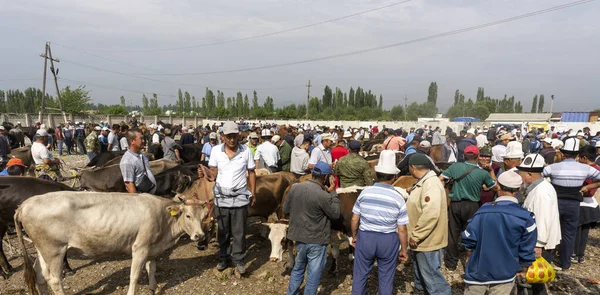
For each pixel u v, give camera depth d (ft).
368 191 12.67
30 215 12.85
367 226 12.48
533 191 13.16
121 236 13.99
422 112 285.64
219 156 16.57
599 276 17.62
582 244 18.98
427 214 12.86
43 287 13.92
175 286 16.60
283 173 22.40
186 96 342.23
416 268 13.98
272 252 15.19
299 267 13.75
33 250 20.20
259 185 20.51
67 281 16.76
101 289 16.17
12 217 16.79
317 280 13.56
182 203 15.85
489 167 18.58
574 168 16.60
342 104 298.76
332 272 17.48
